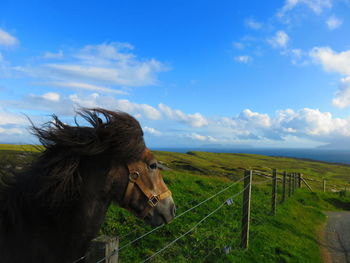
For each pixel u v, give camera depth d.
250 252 6.40
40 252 2.40
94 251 2.20
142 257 5.27
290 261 6.44
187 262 5.28
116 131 2.70
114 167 2.77
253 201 10.80
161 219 2.95
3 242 2.31
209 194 10.08
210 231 6.78
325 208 15.46
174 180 11.22
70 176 2.52
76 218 2.54
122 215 6.70
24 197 2.45
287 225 9.41
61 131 2.64
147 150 2.99
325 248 8.12
